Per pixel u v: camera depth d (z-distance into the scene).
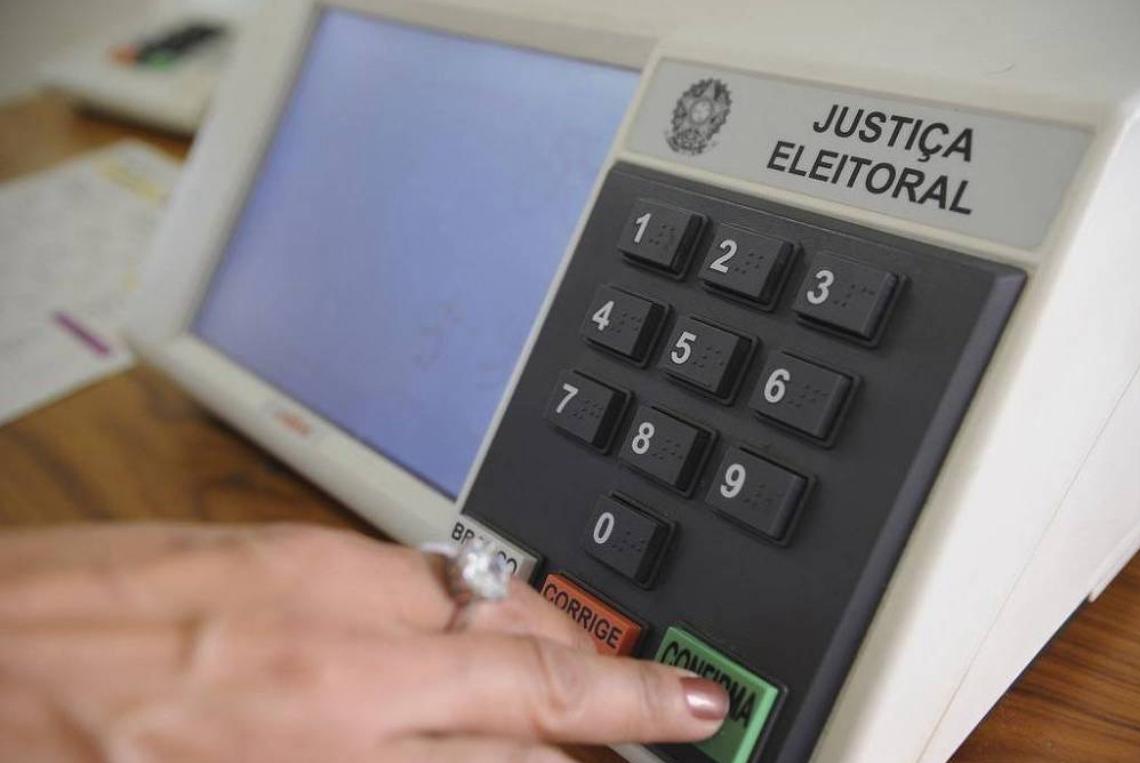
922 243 0.34
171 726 0.26
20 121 0.98
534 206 0.48
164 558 0.28
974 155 0.34
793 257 0.36
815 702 0.32
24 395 0.64
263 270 0.59
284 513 0.54
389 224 0.54
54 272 0.76
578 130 0.47
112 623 0.26
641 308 0.39
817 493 0.33
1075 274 0.32
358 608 0.29
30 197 0.85
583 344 0.41
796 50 0.40
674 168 0.41
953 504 0.31
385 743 0.27
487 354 0.47
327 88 0.60
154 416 0.62
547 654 0.30
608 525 0.37
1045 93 0.33
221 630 0.27
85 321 0.71
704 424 0.36
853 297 0.34
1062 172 0.32
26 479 0.57
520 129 0.50
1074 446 0.35
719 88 0.41
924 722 0.34
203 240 0.61
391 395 0.51
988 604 0.35
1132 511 0.44
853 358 0.34
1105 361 0.35
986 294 0.32
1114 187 0.32
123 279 0.75
